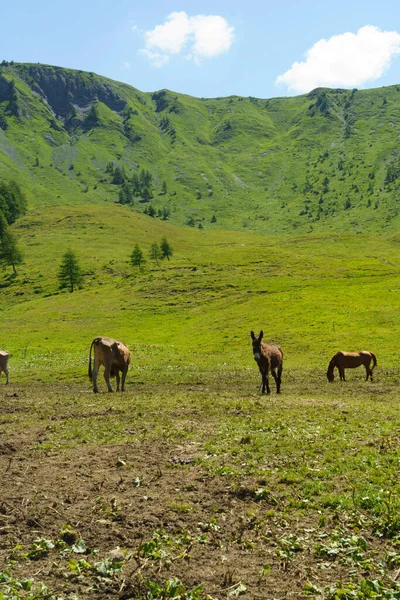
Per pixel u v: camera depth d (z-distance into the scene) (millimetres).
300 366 41062
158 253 155625
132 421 16359
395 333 51406
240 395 23391
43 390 28000
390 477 10680
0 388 29547
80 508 9406
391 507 9148
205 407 18859
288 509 9398
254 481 10617
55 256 168375
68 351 53906
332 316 63562
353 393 25250
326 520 8953
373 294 78875
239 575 7324
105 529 8617
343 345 48844
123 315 91688
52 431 15156
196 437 13969
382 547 8094
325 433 14219
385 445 12859
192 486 10391
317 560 7766
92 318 91562
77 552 7961
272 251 161750
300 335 55125
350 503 9484
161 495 9992
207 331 67250
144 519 8930
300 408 18703
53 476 11031
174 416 17203
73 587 7074
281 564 7602
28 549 8047
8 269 157500
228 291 101750
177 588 6891
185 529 8656
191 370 37562
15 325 91250
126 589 7059
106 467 11633
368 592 6828
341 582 7043
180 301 97938
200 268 128250
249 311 76188
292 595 6844
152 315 89500
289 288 99062
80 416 17750
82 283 132750
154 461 11992
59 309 102938
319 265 125938
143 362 42688
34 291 131375
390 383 30422
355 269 119500
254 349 23875
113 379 32906
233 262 133875
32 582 7121
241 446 12977
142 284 116000
